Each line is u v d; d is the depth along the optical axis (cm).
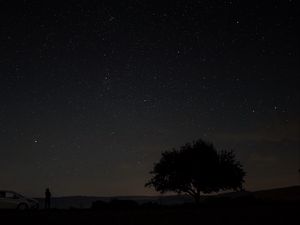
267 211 2998
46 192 4281
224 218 2694
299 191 10575
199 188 5859
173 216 2861
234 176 5812
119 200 5231
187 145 6128
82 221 2752
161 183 5900
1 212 3431
